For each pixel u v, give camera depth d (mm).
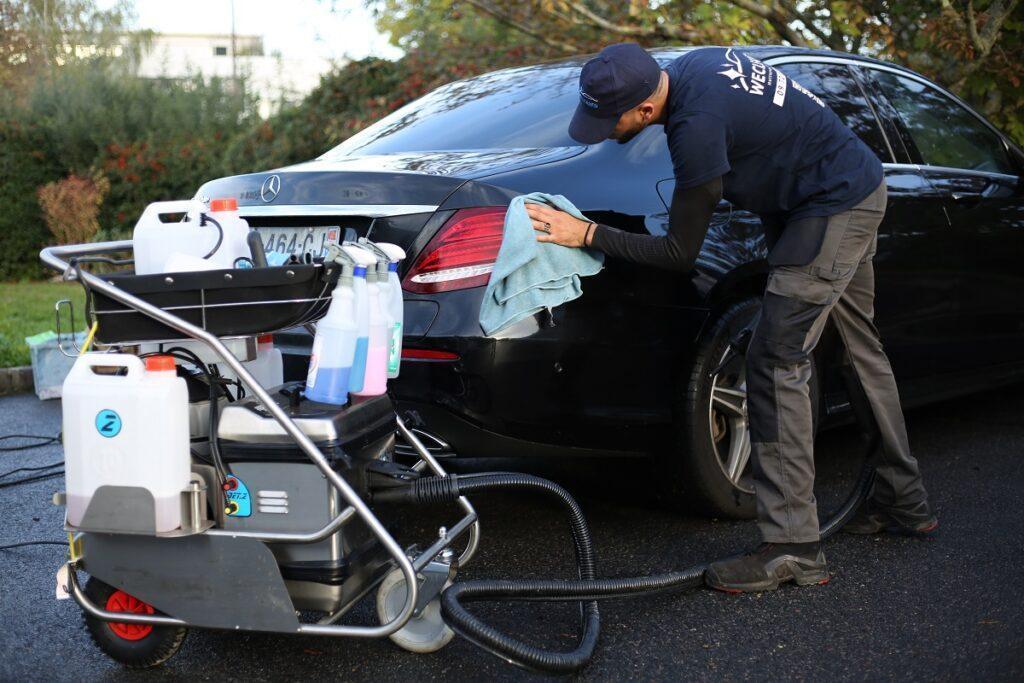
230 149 12469
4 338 6949
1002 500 3744
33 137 12820
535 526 3504
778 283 2898
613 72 2715
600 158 3213
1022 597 2877
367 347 2451
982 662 2488
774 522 2949
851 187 2859
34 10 20484
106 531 2256
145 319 2256
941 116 4508
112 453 2223
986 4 7363
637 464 3980
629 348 3078
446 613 2348
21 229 12547
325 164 3467
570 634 2693
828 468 4184
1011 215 4527
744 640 2635
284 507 2297
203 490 2283
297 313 2320
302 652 2600
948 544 3305
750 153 2824
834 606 2836
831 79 4020
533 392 2922
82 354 2264
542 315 2924
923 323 4125
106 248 2609
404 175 2996
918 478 3305
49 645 2670
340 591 2316
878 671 2457
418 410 2891
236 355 2439
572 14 7895
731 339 3289
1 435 5004
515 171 3098
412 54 10281
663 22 7750
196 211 2387
